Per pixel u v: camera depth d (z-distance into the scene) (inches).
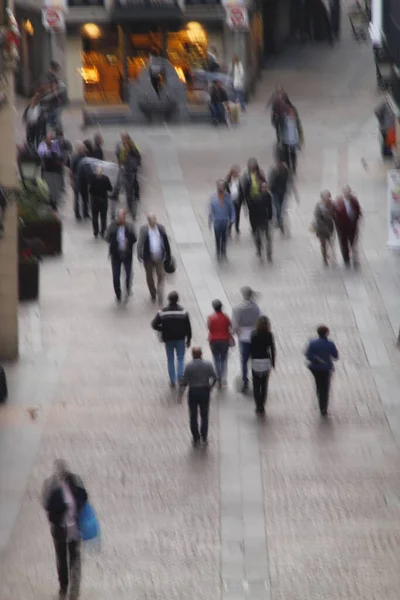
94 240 3750.0
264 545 2098.9
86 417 2596.0
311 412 2610.7
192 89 5521.7
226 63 5816.9
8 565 2042.3
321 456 2420.0
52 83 5022.1
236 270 3459.6
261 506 2231.8
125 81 5797.2
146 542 2110.0
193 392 2428.6
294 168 4372.5
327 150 4682.6
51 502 1905.8
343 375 2790.4
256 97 5748.0
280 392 2706.7
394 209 3587.6
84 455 2426.2
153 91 5191.9
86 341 2999.5
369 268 3459.6
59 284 3380.9
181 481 2322.8
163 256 3213.6
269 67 6284.5
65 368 2851.9
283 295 3267.7
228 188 3683.6
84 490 1918.1
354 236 3435.0
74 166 3976.4
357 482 2314.2
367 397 2679.6
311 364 2551.7
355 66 6190.9
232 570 2022.6
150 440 2488.9
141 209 3986.2
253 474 2348.7
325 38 6555.1
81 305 3228.3
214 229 3506.4
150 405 2650.1
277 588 1967.3
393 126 4429.1
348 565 2032.5
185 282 3376.0
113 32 5787.4
